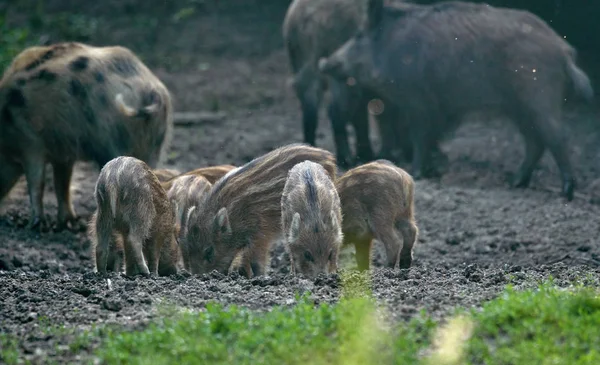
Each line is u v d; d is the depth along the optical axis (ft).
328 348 59.21
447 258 109.60
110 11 252.01
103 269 86.17
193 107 201.57
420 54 144.46
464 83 143.13
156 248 90.48
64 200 121.39
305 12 156.25
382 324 63.98
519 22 141.79
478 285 78.02
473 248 112.37
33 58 118.32
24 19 240.53
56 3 252.83
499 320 62.23
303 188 88.12
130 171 86.48
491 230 118.32
